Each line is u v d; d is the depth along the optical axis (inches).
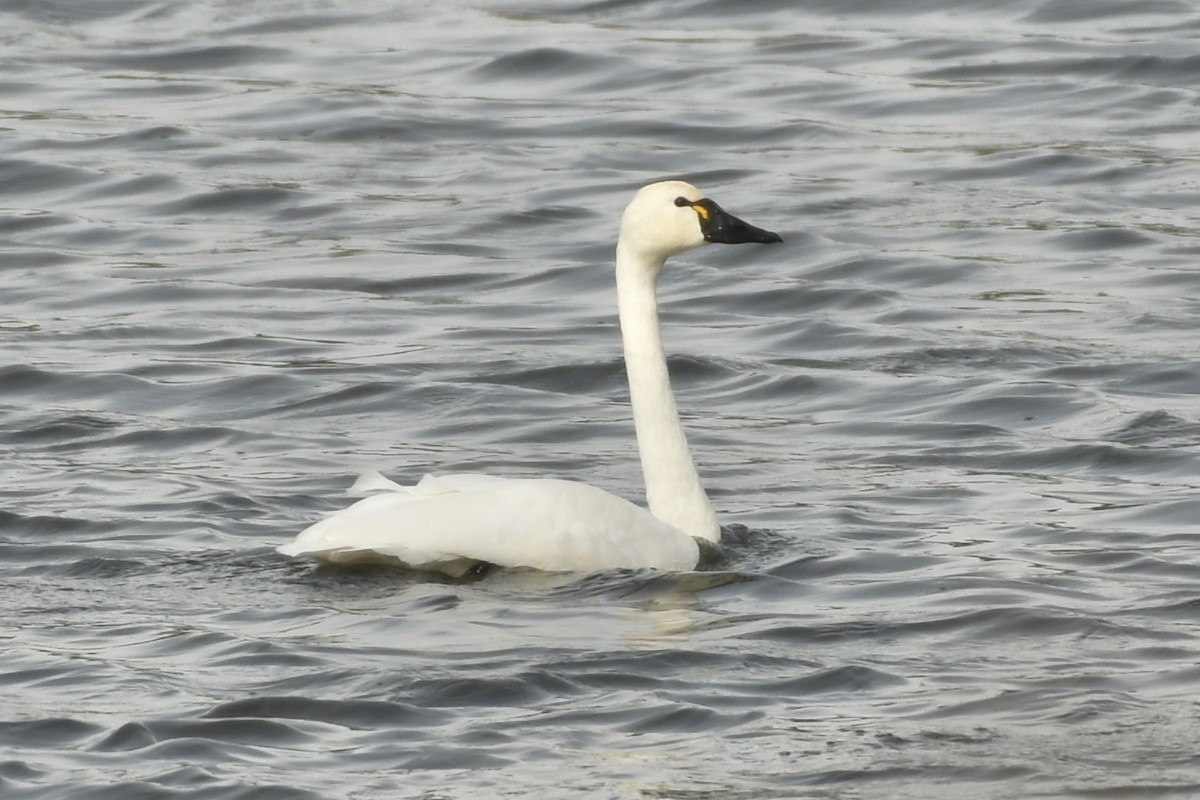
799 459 616.1
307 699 387.9
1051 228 900.0
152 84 1175.6
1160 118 1061.1
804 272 855.7
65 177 1007.0
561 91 1148.5
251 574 479.8
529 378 713.0
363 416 673.0
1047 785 346.9
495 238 912.3
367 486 482.3
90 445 633.6
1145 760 356.5
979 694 393.1
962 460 609.3
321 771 354.6
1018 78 1128.2
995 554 503.2
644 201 512.7
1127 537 517.7
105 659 417.1
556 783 348.2
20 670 410.6
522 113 1109.7
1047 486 576.7
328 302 821.9
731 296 826.2
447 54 1216.2
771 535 525.0
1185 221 906.1
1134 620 443.2
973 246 879.1
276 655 416.2
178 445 634.2
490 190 981.2
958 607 452.8
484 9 1314.0
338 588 465.7
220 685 399.5
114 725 377.7
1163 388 686.5
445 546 465.1
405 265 874.1
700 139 1056.8
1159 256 858.1
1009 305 796.6
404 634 430.0
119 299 828.0
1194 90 1099.3
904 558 499.8
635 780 350.0
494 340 765.9
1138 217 912.9
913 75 1147.3
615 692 395.5
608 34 1240.8
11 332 775.1
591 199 965.2
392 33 1266.0
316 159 1038.4
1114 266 847.1
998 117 1074.1
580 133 1071.6
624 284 517.0
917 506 557.9
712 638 429.7
